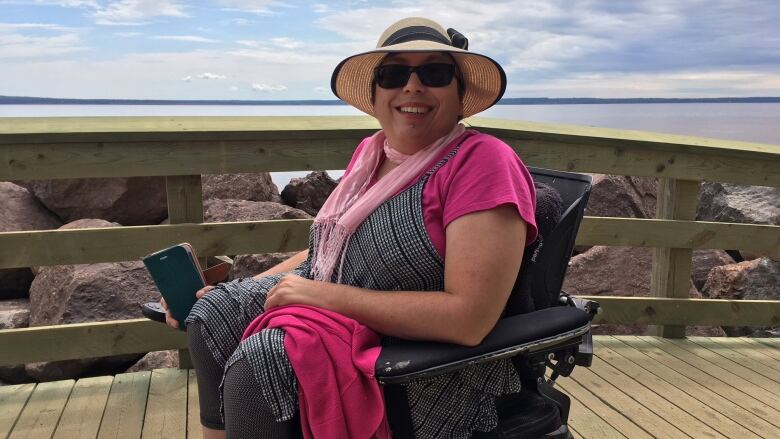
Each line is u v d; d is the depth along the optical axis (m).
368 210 1.39
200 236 2.69
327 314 1.27
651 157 3.17
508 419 1.37
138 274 3.78
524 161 3.00
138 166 2.57
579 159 3.08
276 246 2.79
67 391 2.56
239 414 1.19
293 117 2.95
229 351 1.43
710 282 4.82
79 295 3.61
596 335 3.51
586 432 2.29
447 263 1.25
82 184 4.70
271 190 5.55
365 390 1.21
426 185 1.33
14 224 4.57
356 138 2.79
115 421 2.32
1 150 2.43
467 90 1.57
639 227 3.24
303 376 1.16
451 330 1.21
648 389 2.69
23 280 4.56
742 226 3.34
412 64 1.42
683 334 3.41
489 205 1.23
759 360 3.08
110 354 2.68
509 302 1.40
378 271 1.35
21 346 2.59
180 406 2.44
